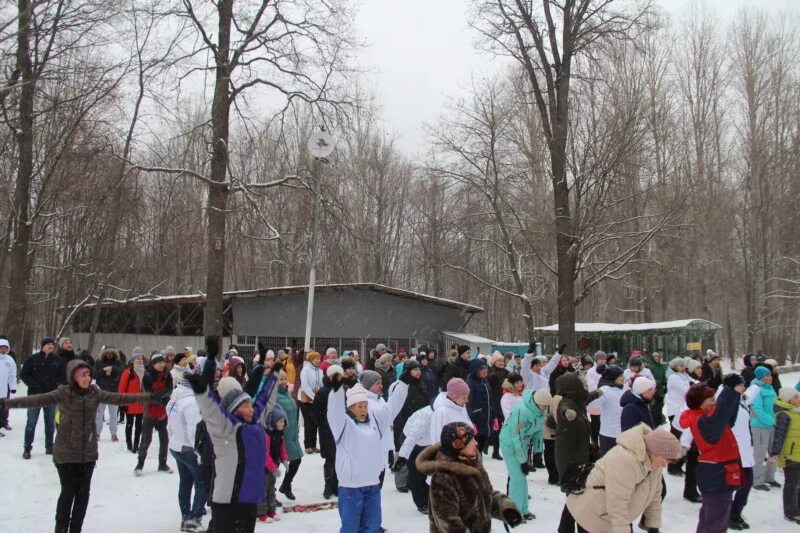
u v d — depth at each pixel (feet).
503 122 90.53
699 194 129.39
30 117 64.95
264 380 19.21
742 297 143.74
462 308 89.04
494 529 25.38
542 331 99.96
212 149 63.21
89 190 81.97
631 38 69.67
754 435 34.17
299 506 27.48
